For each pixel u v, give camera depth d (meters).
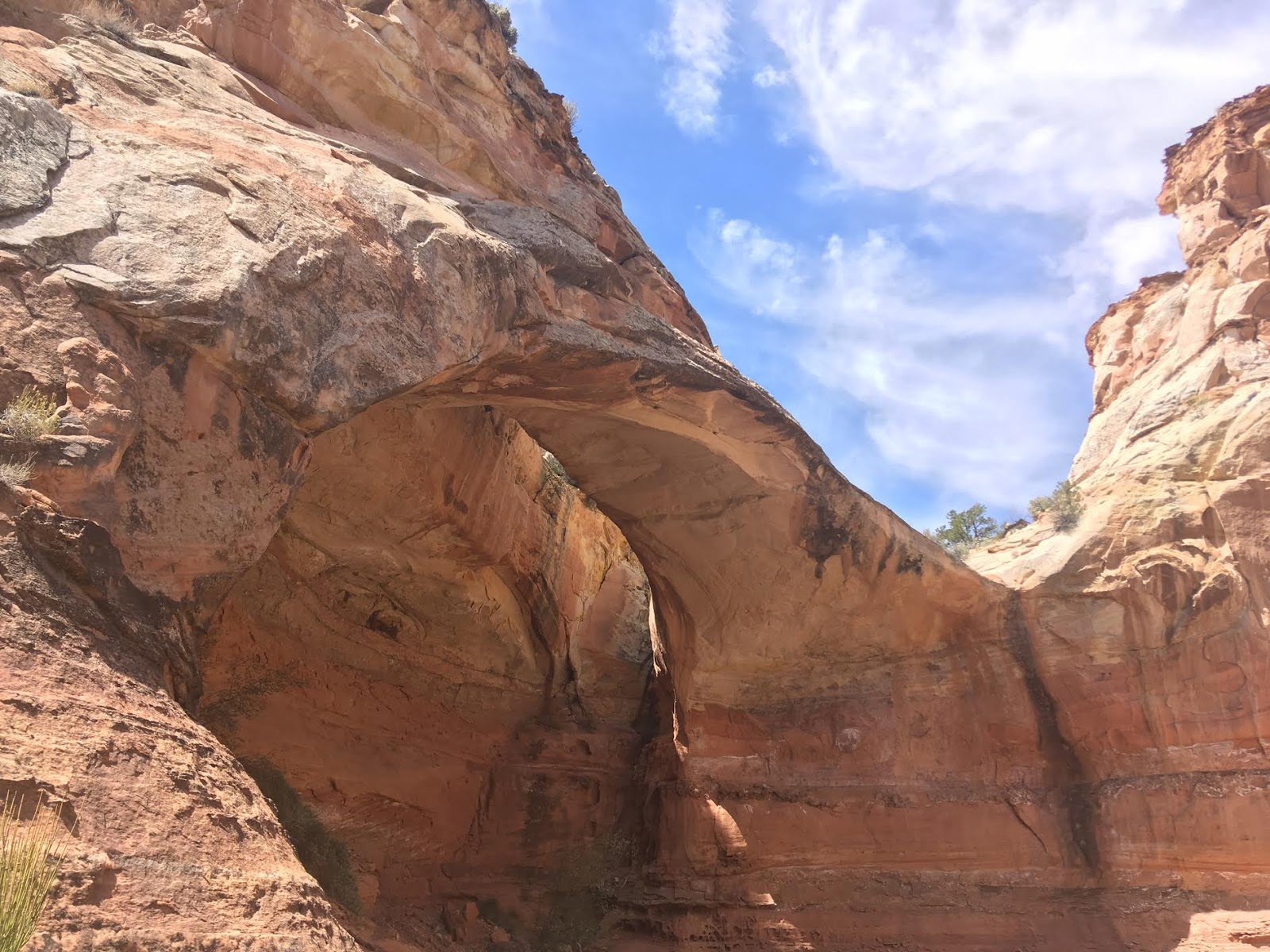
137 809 5.06
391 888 15.23
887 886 16.06
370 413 14.06
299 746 14.49
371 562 15.39
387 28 13.20
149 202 7.88
